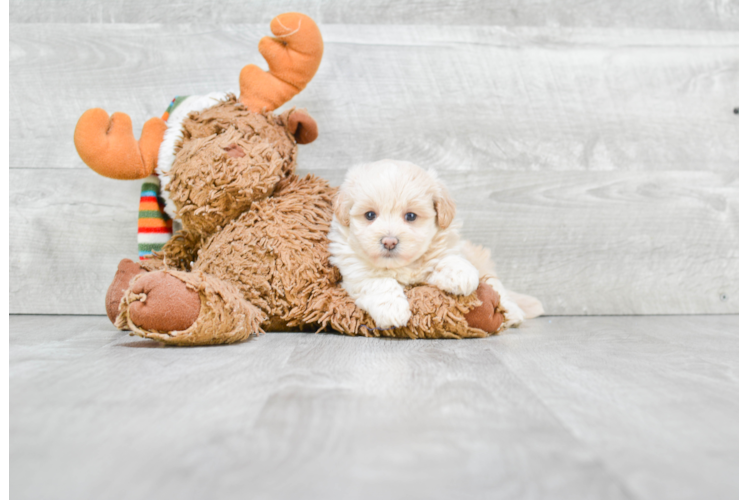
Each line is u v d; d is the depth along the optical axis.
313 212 1.48
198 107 1.54
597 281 1.90
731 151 1.92
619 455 0.63
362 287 1.36
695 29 1.91
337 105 1.85
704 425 0.73
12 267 1.85
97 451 0.63
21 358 1.10
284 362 1.07
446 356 1.14
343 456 0.62
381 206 1.30
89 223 1.85
